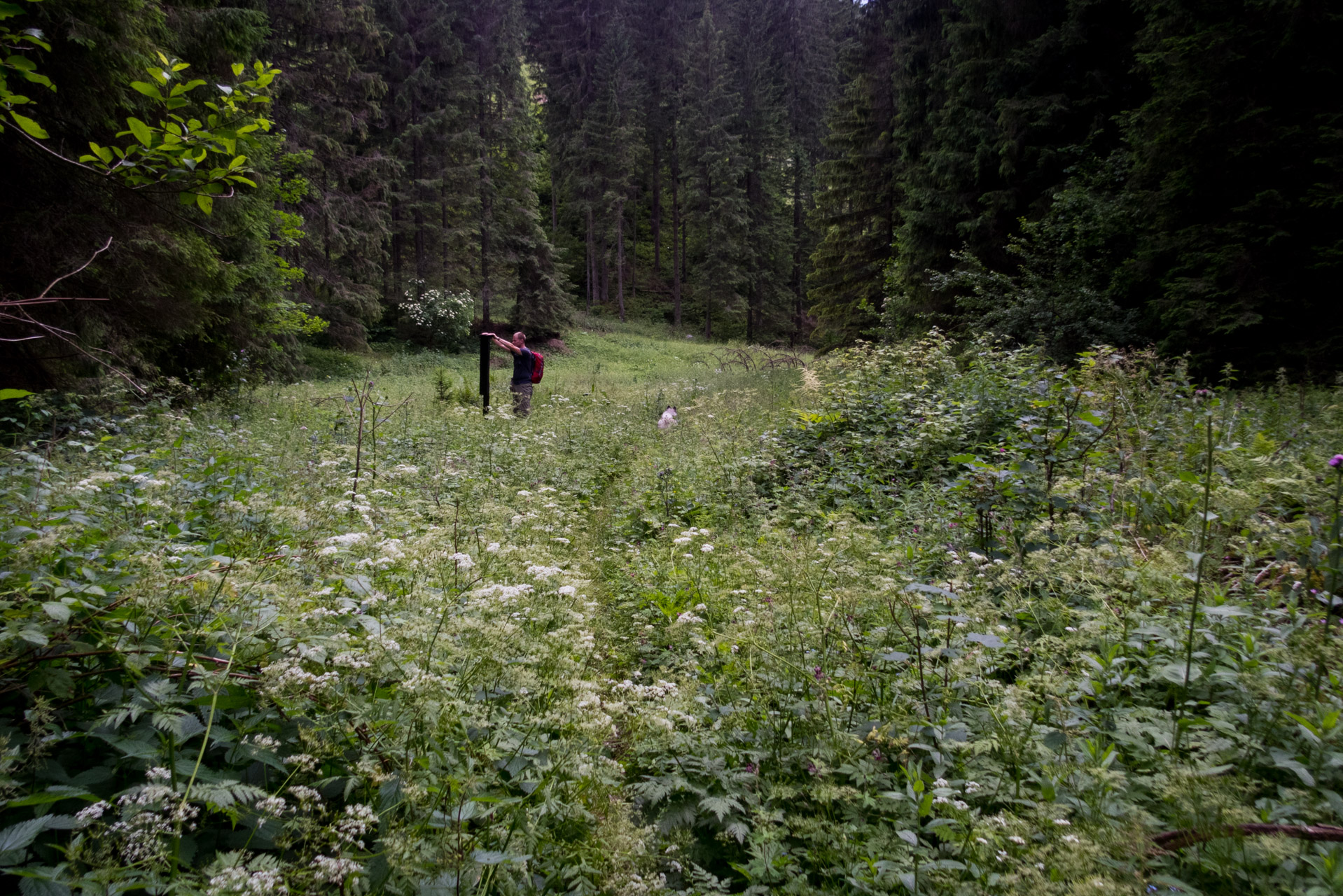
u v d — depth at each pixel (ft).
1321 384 31.17
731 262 168.96
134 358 30.04
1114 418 17.88
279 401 39.91
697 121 170.09
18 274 26.00
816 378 42.14
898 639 10.54
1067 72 52.60
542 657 8.43
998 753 8.37
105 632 7.16
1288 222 32.96
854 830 7.50
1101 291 43.70
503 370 89.15
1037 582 12.25
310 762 6.40
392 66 112.68
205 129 11.93
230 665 6.69
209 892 4.89
